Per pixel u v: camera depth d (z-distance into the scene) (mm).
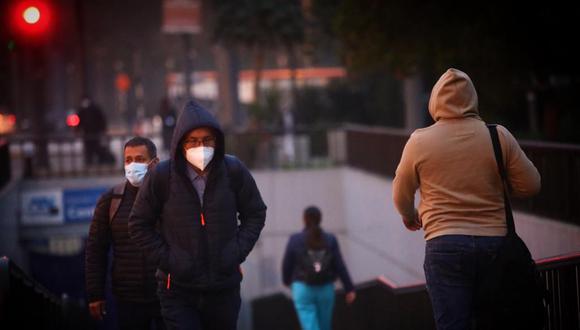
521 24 35938
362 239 45094
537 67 38188
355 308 27875
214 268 12859
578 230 21562
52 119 103750
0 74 83375
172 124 57375
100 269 16219
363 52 39656
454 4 36156
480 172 11641
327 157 52438
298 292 25906
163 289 13180
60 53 119625
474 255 11406
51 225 48438
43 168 57094
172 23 68312
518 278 11320
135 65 165250
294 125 68188
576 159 22344
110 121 177125
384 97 72875
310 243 25672
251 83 119562
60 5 116625
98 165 54219
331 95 74938
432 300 11820
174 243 12906
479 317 11469
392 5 36906
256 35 73375
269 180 50281
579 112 43062
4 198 42375
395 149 38938
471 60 36250
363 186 44500
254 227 13391
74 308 25562
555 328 14812
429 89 57250
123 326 16109
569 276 15016
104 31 146500
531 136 42969
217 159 12992
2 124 96438
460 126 11875
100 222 16016
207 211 12883
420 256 33688
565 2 35312
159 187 12945
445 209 11695
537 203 24688
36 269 47625
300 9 72438
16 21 37688
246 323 49094
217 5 74062
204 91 151625
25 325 14578
